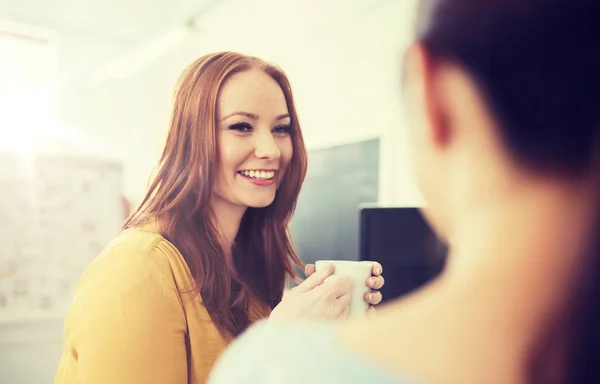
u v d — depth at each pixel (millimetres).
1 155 2285
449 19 211
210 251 721
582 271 205
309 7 2139
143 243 664
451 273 235
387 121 1717
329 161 1957
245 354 273
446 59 211
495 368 214
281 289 877
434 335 225
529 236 212
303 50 2186
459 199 222
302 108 2189
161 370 600
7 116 3229
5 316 2260
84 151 3480
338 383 234
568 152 204
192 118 757
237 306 726
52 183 2373
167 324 618
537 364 210
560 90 199
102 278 611
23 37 3309
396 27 1655
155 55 3219
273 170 799
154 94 3287
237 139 766
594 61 196
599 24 195
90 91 3457
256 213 860
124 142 3438
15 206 2303
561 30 197
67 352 629
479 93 206
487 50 203
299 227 1775
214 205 774
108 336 576
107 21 3357
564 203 208
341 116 1962
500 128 207
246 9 2516
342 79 1981
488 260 219
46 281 2344
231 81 768
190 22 2828
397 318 241
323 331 263
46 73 3434
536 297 211
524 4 200
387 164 1699
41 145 3326
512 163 209
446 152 219
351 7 1924
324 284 531
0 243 2268
